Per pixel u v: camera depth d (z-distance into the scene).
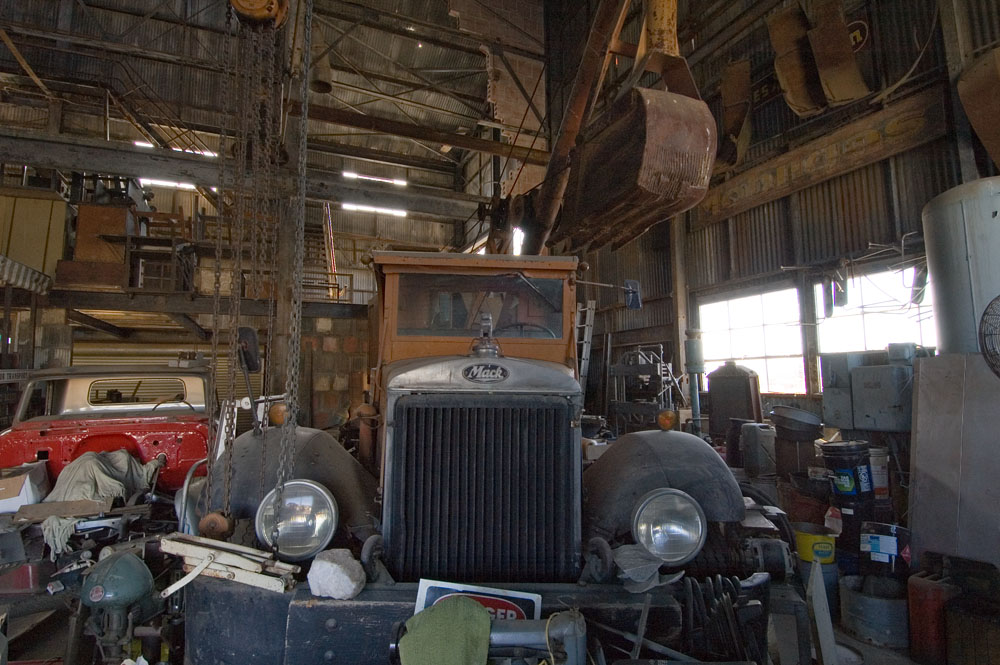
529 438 2.32
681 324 12.44
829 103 8.88
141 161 8.81
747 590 2.28
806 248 9.86
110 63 14.35
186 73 15.69
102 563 2.79
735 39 11.23
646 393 11.05
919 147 8.16
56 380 5.77
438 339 3.16
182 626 2.88
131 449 5.42
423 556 2.24
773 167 10.41
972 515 3.93
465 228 22.97
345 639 2.01
